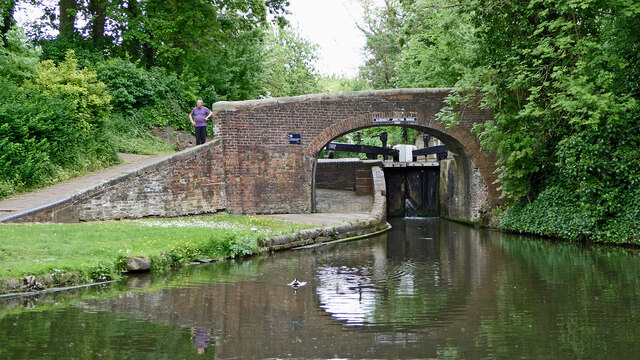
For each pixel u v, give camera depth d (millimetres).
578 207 16328
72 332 6703
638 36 14648
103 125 20328
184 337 6523
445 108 18000
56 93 18922
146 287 9500
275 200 20172
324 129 20516
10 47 19672
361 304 8211
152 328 6895
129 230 12914
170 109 26031
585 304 7988
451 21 18156
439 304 8141
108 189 15477
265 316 7520
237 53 32125
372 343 6258
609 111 13969
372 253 14000
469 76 17516
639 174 14297
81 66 23703
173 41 29500
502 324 6988
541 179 18656
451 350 5961
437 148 27484
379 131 42875
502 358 5672
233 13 30734
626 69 15180
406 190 28938
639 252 13414
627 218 14664
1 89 17422
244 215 19047
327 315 7559
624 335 6414
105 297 8703
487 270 11125
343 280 10156
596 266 11336
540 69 15820
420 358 5715
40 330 6773
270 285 9680
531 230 17875
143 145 23297
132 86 24359
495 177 21266
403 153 28594
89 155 18625
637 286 9203
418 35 19984
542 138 17562
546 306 7910
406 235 18859
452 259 12781
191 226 14570
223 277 10469
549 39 15078
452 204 25578
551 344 6117
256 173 19953
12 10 24359
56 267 9484
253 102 19875
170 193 17359
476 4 16812
